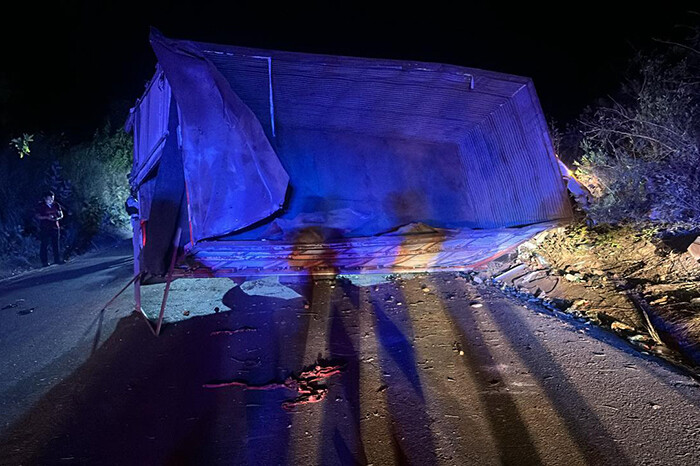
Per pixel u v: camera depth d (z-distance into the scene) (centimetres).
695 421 276
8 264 939
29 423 322
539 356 376
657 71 654
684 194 543
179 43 362
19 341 489
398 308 511
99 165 1403
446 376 355
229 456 274
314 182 486
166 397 348
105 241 1257
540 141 442
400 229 401
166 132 399
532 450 264
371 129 525
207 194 348
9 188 1034
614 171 633
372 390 341
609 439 268
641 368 343
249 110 361
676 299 424
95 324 524
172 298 599
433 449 271
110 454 282
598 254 570
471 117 502
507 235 421
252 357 410
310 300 553
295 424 303
